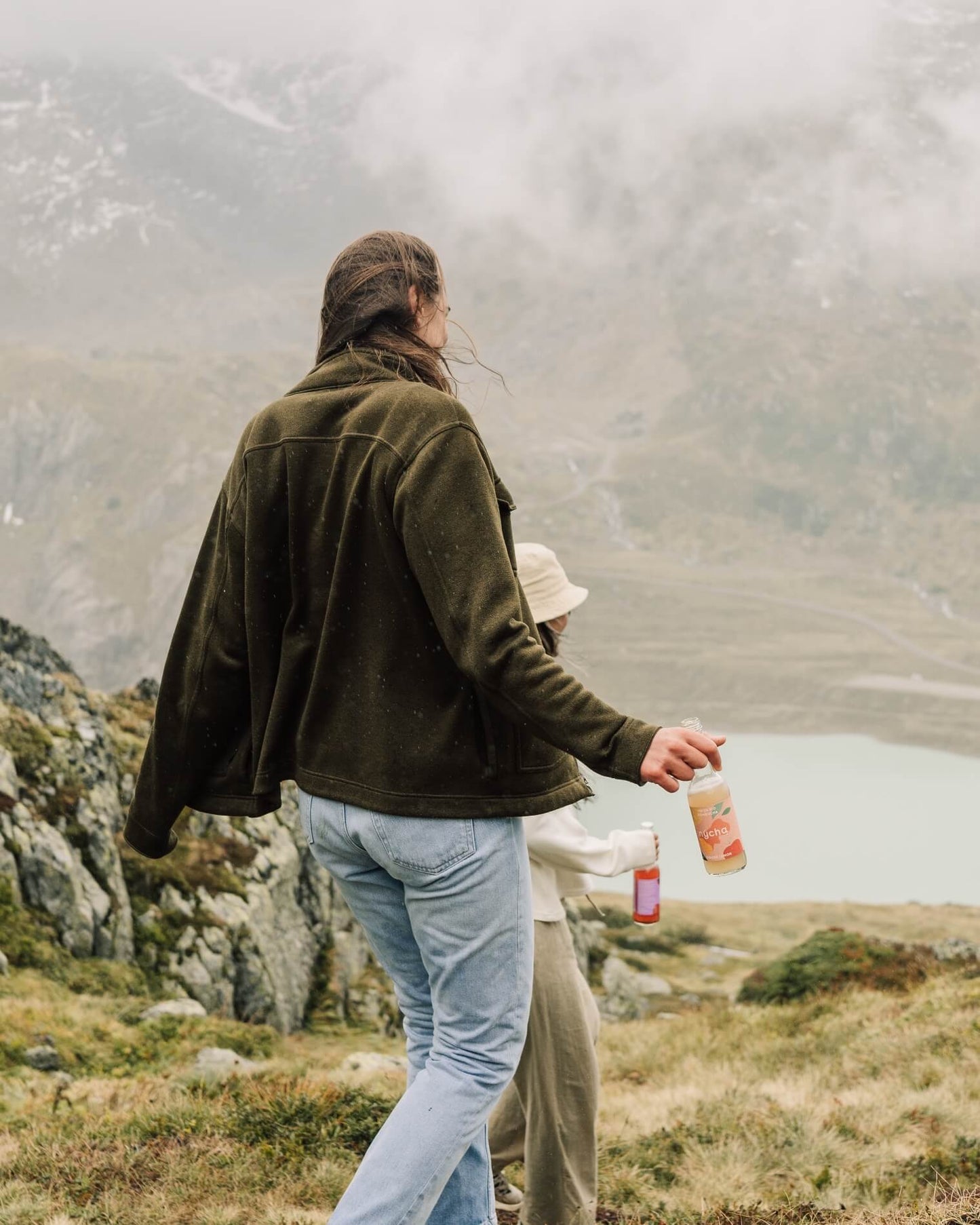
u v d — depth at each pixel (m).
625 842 4.54
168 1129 5.95
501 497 2.69
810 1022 14.55
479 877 2.66
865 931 63.88
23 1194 5.15
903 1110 7.05
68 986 15.59
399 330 2.95
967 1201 4.93
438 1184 2.67
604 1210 5.41
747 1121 6.77
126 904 18.20
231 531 2.87
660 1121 7.18
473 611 2.48
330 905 23.06
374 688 2.66
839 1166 5.91
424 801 2.63
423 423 2.61
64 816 18.52
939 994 13.24
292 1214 4.82
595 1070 4.47
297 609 2.77
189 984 17.55
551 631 4.55
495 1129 4.96
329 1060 11.81
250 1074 7.68
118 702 24.09
